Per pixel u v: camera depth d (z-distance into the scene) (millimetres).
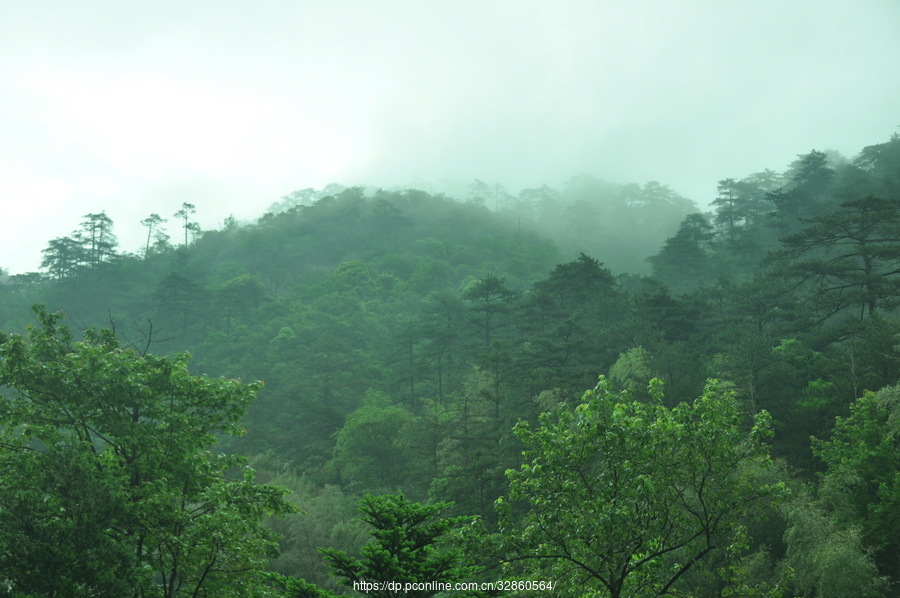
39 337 19781
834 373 41000
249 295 144750
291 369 91812
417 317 118625
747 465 28828
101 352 19641
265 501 19578
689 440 15828
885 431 30094
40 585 14195
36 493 15953
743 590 16109
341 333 108812
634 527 14930
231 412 21734
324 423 73500
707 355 52000
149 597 17219
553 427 16844
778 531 30250
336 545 45688
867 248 51375
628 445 15750
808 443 36750
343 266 158750
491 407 56062
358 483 60219
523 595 15930
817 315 52250
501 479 41844
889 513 27766
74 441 17750
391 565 14078
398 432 64938
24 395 19453
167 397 21422
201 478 19969
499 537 15945
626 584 15914
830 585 24453
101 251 166500
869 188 106625
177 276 125312
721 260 116375
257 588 18406
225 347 113688
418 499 51969
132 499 18188
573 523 15547
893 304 48531
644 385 42844
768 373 39188
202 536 17375
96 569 14773
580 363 57938
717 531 15836
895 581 27031
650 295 60781
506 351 58406
